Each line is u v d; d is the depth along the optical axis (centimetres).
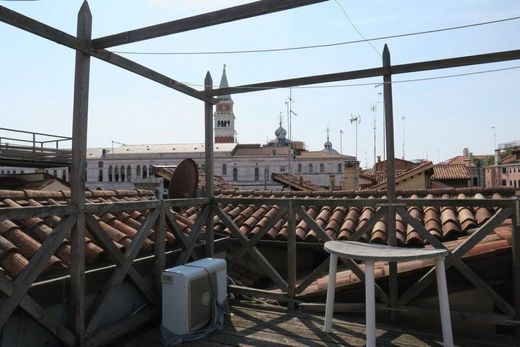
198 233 482
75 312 309
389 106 400
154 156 7469
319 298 470
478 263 419
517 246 358
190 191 671
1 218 249
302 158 6994
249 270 745
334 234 660
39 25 272
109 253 344
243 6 302
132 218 507
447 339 321
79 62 314
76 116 311
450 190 755
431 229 595
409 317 430
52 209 286
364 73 409
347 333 384
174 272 372
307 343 361
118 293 374
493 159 5825
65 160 2533
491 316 366
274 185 6266
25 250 317
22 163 2355
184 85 442
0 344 280
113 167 7575
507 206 361
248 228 726
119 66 348
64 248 357
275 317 429
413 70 387
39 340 307
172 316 369
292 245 456
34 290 287
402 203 396
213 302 401
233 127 9738
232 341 365
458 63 372
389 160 402
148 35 322
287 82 446
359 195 816
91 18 319
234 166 7125
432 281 410
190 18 316
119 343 359
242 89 470
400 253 320
